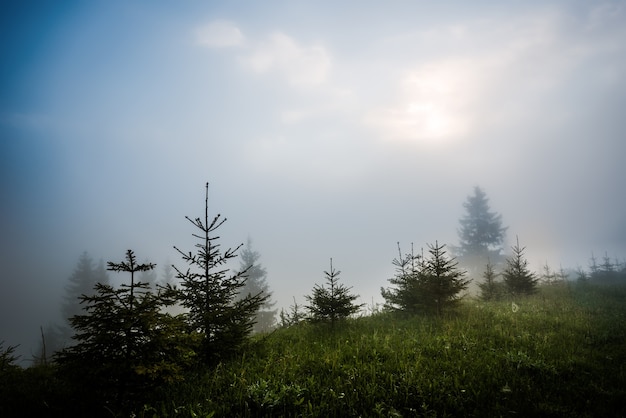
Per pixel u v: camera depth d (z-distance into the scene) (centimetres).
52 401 690
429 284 1384
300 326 1455
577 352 935
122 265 635
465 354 900
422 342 1016
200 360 846
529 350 943
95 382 594
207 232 884
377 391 680
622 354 919
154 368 582
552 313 1441
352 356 899
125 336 602
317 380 738
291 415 603
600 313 1456
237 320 891
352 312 1272
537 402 644
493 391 685
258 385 682
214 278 875
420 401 643
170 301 673
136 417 589
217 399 657
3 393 745
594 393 688
